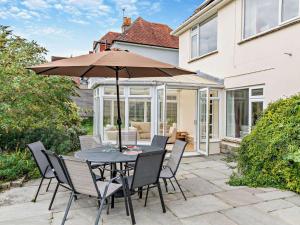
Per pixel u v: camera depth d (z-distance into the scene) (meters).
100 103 12.79
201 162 10.60
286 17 9.49
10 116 8.98
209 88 12.20
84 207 5.80
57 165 5.46
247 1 11.45
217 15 13.41
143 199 6.29
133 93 12.68
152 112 12.41
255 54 10.76
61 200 6.21
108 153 6.64
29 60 10.50
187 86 12.12
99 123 13.16
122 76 8.28
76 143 12.59
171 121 16.91
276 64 9.70
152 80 12.05
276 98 9.70
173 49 24.50
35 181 7.70
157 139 8.43
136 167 5.12
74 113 12.99
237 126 12.01
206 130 12.07
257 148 7.59
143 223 5.03
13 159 8.18
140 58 5.86
